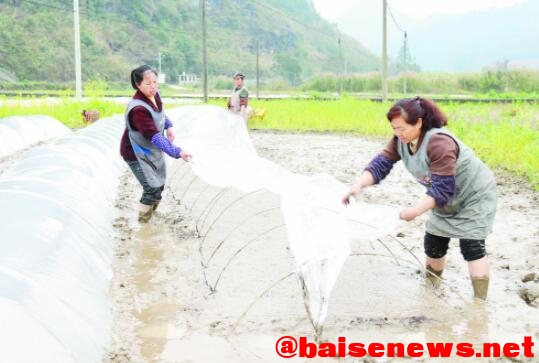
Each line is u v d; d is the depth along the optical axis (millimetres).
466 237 4371
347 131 18422
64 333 3430
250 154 6059
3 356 2932
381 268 5191
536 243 5906
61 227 4824
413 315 4242
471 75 67438
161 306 4406
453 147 4094
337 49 199125
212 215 6980
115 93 46375
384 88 25453
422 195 8281
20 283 3586
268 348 3771
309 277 3803
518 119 14812
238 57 134500
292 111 19750
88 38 95812
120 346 3785
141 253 5609
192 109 12531
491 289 4723
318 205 4125
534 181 8859
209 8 155375
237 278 4945
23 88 73750
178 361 3611
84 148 8875
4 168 10742
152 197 6562
